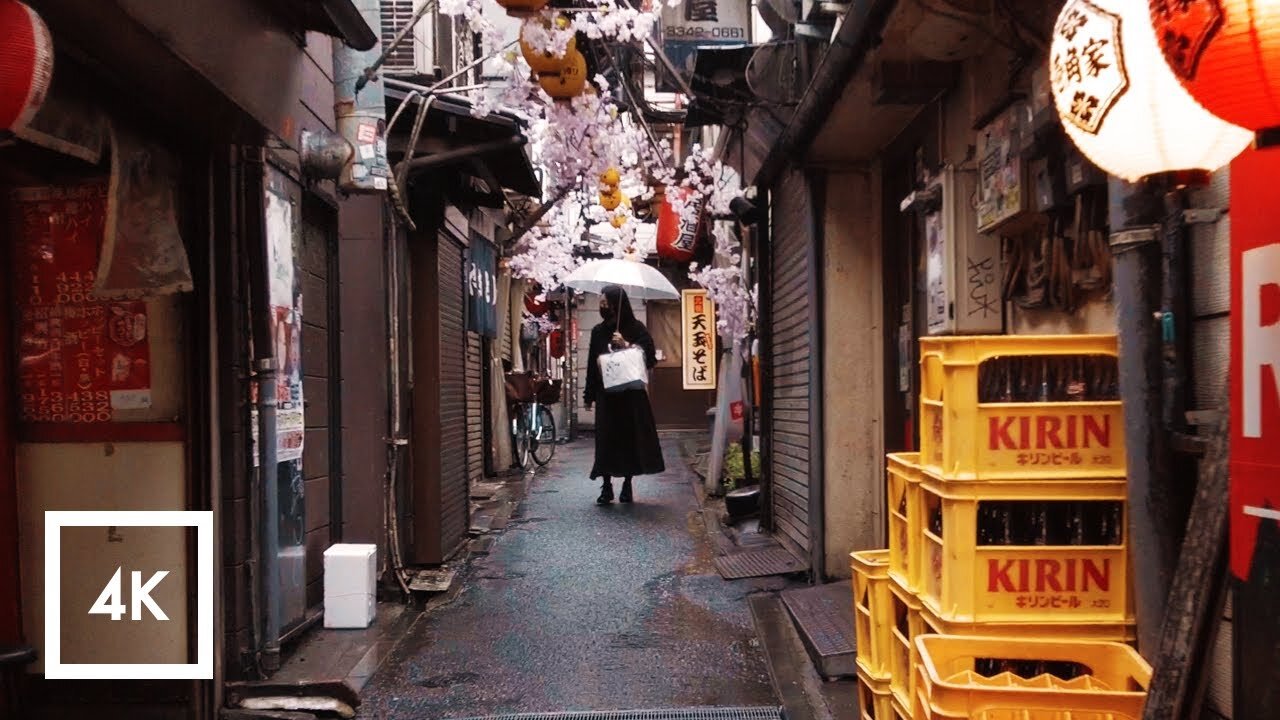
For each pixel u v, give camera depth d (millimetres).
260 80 4188
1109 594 2863
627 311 11727
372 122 5746
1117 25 2045
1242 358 2195
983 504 3074
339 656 5469
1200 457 2582
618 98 10375
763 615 6297
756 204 9742
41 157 4418
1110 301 3332
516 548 8875
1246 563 2186
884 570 3602
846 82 5336
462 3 8000
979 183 4238
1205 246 2605
